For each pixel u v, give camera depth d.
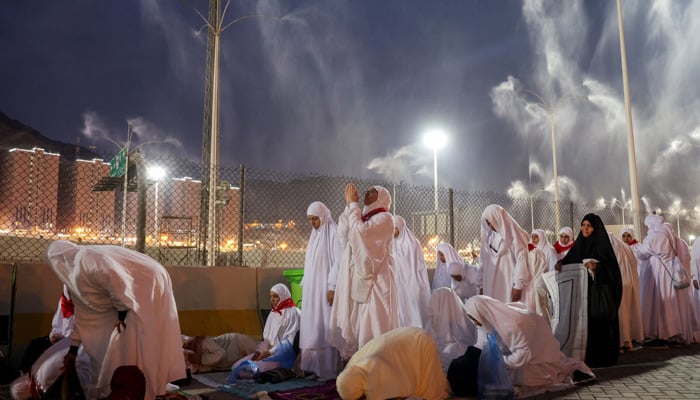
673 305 9.31
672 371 6.95
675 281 9.27
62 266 4.99
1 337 6.72
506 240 7.26
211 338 7.23
